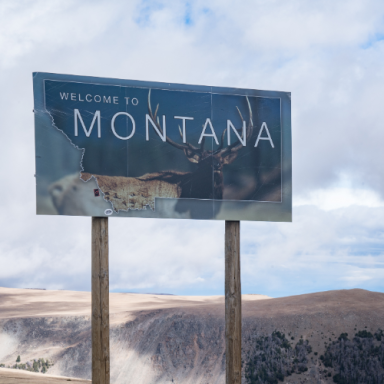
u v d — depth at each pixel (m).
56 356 116.38
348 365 86.19
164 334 117.81
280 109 13.57
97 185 12.02
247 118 13.30
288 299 117.56
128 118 12.39
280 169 13.41
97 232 11.91
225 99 13.19
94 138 12.11
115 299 197.38
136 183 12.30
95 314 11.48
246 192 13.11
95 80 12.26
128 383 108.06
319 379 84.88
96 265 11.71
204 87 13.05
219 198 12.89
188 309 125.19
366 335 92.38
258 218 13.16
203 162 12.84
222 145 13.04
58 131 11.92
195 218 12.67
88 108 12.15
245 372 92.38
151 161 12.45
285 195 13.41
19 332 126.12
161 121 12.62
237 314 12.72
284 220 13.35
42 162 11.77
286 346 95.00
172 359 110.94
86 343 118.94
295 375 87.69
